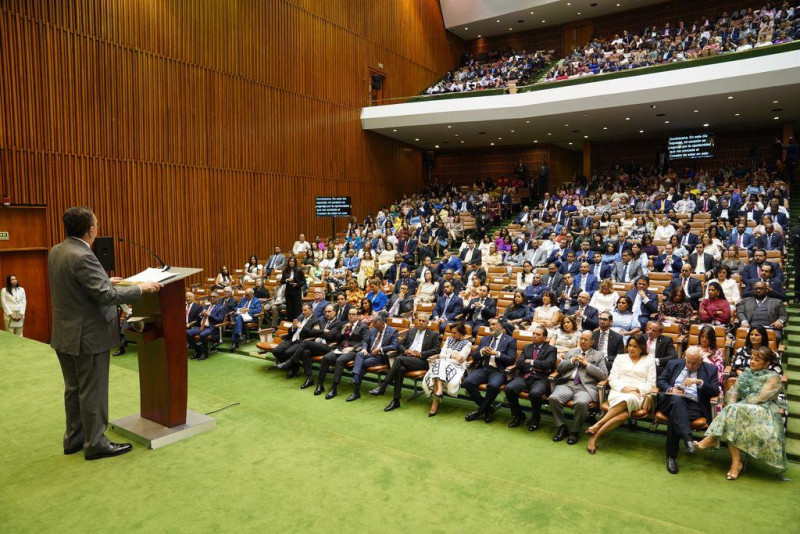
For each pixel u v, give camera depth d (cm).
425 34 2039
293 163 1473
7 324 862
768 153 1697
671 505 396
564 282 928
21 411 385
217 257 1263
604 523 265
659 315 721
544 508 277
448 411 627
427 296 1013
